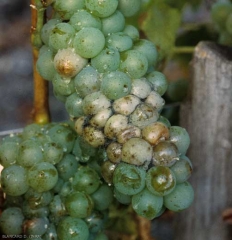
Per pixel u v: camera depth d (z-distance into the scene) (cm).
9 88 116
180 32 76
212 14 73
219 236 66
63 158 54
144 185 50
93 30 51
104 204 55
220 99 63
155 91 52
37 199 53
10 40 126
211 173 65
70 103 52
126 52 52
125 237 69
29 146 53
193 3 76
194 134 65
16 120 110
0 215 56
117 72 51
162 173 49
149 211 50
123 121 50
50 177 53
